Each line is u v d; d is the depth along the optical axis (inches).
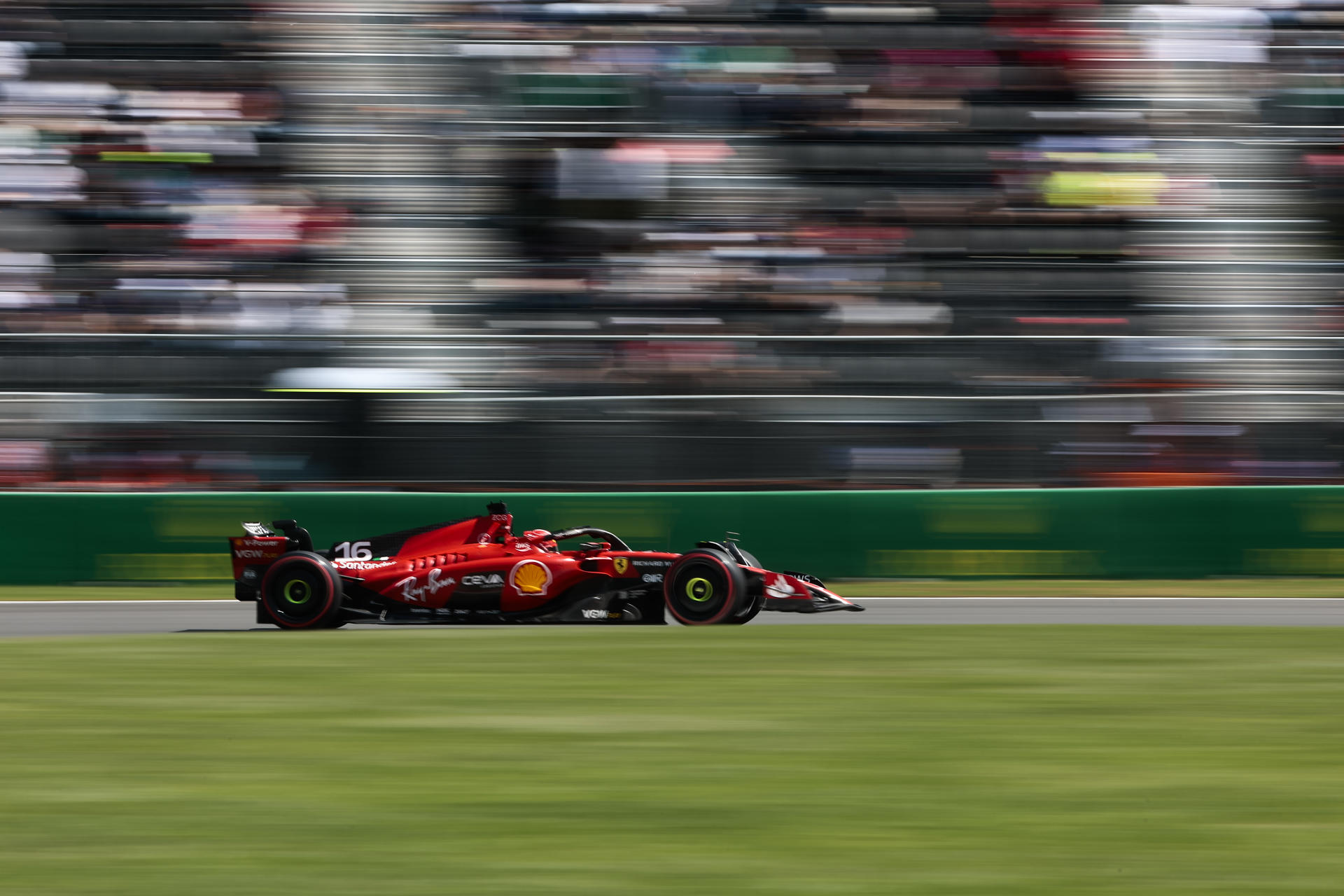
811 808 708.0
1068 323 2258.9
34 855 627.8
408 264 2297.0
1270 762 812.0
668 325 2242.9
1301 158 2485.2
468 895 571.2
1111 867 609.3
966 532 1807.3
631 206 2385.6
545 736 879.1
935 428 1932.8
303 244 2313.0
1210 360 2171.5
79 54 2514.8
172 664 1172.5
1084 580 1806.1
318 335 2153.1
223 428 1962.4
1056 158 2447.1
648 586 1376.7
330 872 602.5
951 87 2516.0
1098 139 2472.9
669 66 2529.5
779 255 2327.8
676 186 2409.0
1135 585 1774.1
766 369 2108.8
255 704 988.6
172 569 1798.7
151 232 2308.1
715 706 981.2
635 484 1908.2
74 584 1790.1
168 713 956.0
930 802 719.1
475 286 2278.5
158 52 2532.0
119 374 2078.0
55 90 2445.9
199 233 2311.8
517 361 2132.1
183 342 2112.5
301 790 745.6
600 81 2514.8
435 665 1159.6
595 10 2593.5
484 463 1929.1
